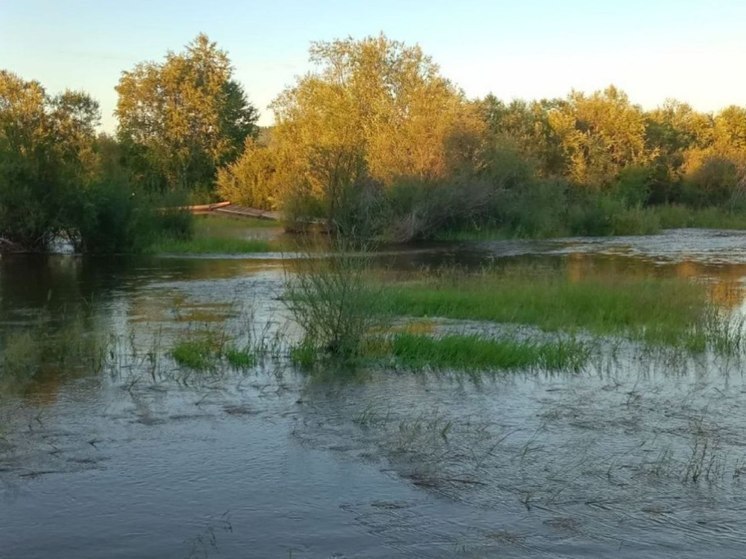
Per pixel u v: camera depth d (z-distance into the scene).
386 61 43.81
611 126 54.22
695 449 7.19
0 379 9.56
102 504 6.00
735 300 16.20
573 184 46.50
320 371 10.05
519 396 8.95
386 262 24.70
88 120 32.56
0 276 20.44
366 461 6.89
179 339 12.05
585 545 5.37
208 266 23.05
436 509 5.93
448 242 33.12
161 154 58.56
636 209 40.75
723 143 57.12
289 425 7.86
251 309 15.08
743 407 8.58
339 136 41.00
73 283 19.02
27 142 26.66
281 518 5.77
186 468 6.71
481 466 6.78
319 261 12.51
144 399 8.76
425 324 13.23
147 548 5.32
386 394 9.00
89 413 8.23
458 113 36.28
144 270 21.98
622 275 18.64
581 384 9.52
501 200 36.00
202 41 61.44
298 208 35.41
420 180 34.12
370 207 33.34
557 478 6.53
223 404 8.58
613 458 6.98
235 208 47.25
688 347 11.50
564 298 14.90
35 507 5.95
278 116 46.12
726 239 34.78
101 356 10.62
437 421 7.99
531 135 49.66
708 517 5.81
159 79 60.34
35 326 13.11
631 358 10.91
